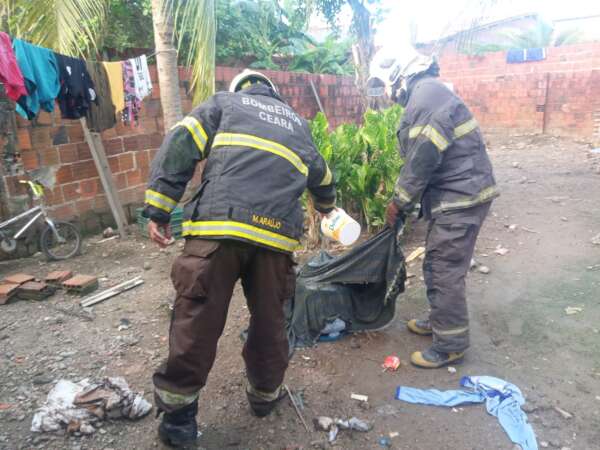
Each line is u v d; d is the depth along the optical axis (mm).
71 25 5102
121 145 6199
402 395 2816
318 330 3359
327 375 3035
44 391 2871
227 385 2930
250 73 2525
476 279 4355
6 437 2479
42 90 4148
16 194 5199
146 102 6391
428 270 3043
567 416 2615
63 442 2449
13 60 3854
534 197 6785
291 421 2639
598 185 7148
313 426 2600
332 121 10422
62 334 3562
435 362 3066
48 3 4992
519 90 13008
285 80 9156
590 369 3027
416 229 5707
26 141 5230
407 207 2893
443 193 2912
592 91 11766
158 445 2443
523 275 4387
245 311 3832
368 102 10000
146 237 5934
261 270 2258
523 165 9109
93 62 4719
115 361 3203
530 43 19812
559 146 11148
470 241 2930
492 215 6102
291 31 11578
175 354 2172
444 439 2494
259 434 2541
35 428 2512
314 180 2535
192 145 2160
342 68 12953
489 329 3549
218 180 2127
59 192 5613
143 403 2654
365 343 3400
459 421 2621
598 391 2822
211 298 2150
